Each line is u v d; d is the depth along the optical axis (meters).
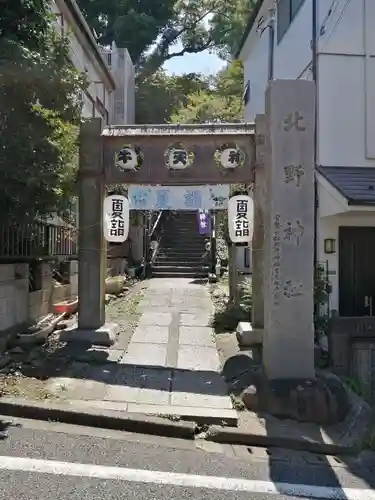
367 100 9.55
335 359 7.77
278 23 12.75
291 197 6.39
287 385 6.05
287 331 6.34
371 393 7.72
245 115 17.14
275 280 6.37
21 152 6.24
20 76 6.26
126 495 3.79
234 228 8.56
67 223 10.97
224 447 5.09
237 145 8.35
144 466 4.37
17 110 6.46
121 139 8.34
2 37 6.43
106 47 26.14
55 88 6.60
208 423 5.53
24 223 7.65
